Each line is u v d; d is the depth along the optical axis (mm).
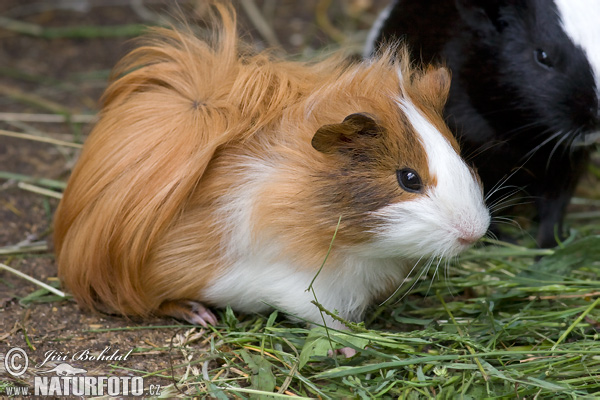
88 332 3744
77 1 7066
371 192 3297
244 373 3461
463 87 4328
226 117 3666
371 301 3898
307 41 6492
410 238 3309
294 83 3758
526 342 3734
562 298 4039
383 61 3777
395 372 3428
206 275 3680
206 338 3715
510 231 4957
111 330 3748
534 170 4461
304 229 3398
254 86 3707
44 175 5043
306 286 3602
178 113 3711
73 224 3836
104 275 3779
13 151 5262
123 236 3645
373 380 3359
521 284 4070
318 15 6848
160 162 3586
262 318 3869
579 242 4227
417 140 3318
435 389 3369
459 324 3785
